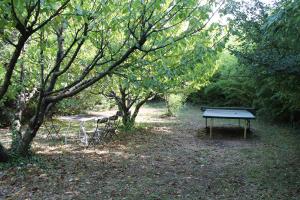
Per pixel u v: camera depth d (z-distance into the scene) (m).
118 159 8.52
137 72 6.36
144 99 13.41
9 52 7.71
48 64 8.37
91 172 7.23
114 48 6.71
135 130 13.01
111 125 11.77
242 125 14.63
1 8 3.57
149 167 7.80
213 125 14.70
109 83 11.45
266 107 14.30
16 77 8.16
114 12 5.86
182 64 6.07
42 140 10.82
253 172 7.42
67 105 14.45
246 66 7.23
